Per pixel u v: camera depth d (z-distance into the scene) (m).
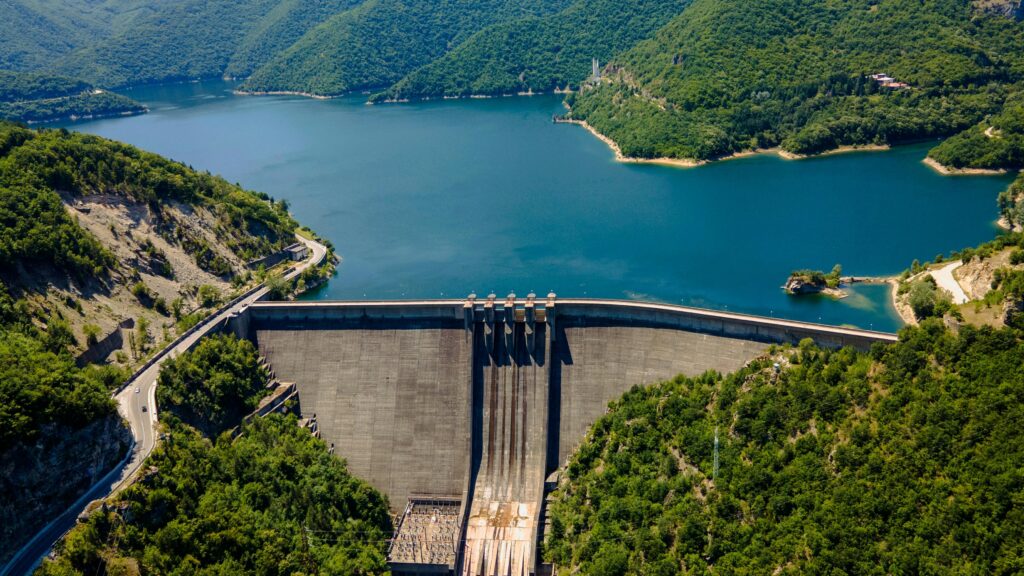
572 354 153.25
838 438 120.06
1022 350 116.56
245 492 131.50
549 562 132.12
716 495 122.88
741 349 143.50
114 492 122.12
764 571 112.12
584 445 143.00
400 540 137.38
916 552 105.06
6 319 148.25
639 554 121.75
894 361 124.12
